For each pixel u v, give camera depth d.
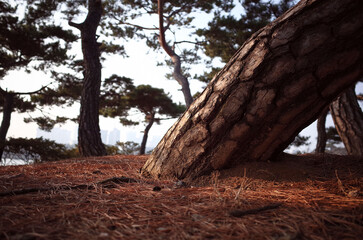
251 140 2.34
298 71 1.94
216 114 2.33
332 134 13.07
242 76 2.19
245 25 9.44
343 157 3.04
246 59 2.19
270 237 1.06
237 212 1.36
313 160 2.92
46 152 11.99
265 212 1.39
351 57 1.77
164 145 2.74
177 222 1.26
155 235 1.11
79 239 1.04
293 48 1.93
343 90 2.00
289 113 2.09
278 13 9.37
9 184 2.13
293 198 1.67
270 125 2.21
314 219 1.24
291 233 1.10
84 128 7.03
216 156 2.42
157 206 1.55
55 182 2.24
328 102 2.08
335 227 1.16
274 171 2.35
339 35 1.75
